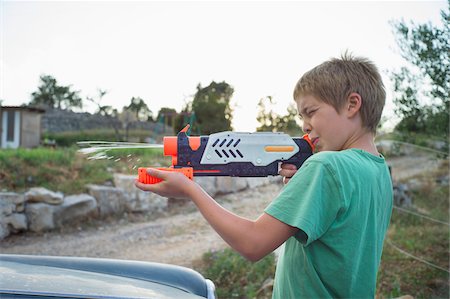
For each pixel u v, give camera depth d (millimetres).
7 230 7988
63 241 7945
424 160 7082
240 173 1499
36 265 1870
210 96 16453
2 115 18109
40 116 18844
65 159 10383
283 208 1272
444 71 5586
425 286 4922
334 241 1301
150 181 1409
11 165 9484
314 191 1262
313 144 1513
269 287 5043
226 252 6199
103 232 8461
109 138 17031
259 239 1265
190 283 1914
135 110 19125
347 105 1432
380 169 1435
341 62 1485
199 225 8766
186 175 1435
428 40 5637
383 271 5289
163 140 1476
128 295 1484
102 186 9453
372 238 1366
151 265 1979
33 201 8391
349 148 1475
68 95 23875
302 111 1510
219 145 1481
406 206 6906
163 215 9539
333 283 1334
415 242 5910
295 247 1438
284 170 1517
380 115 1502
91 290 1474
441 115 5891
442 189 7027
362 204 1312
